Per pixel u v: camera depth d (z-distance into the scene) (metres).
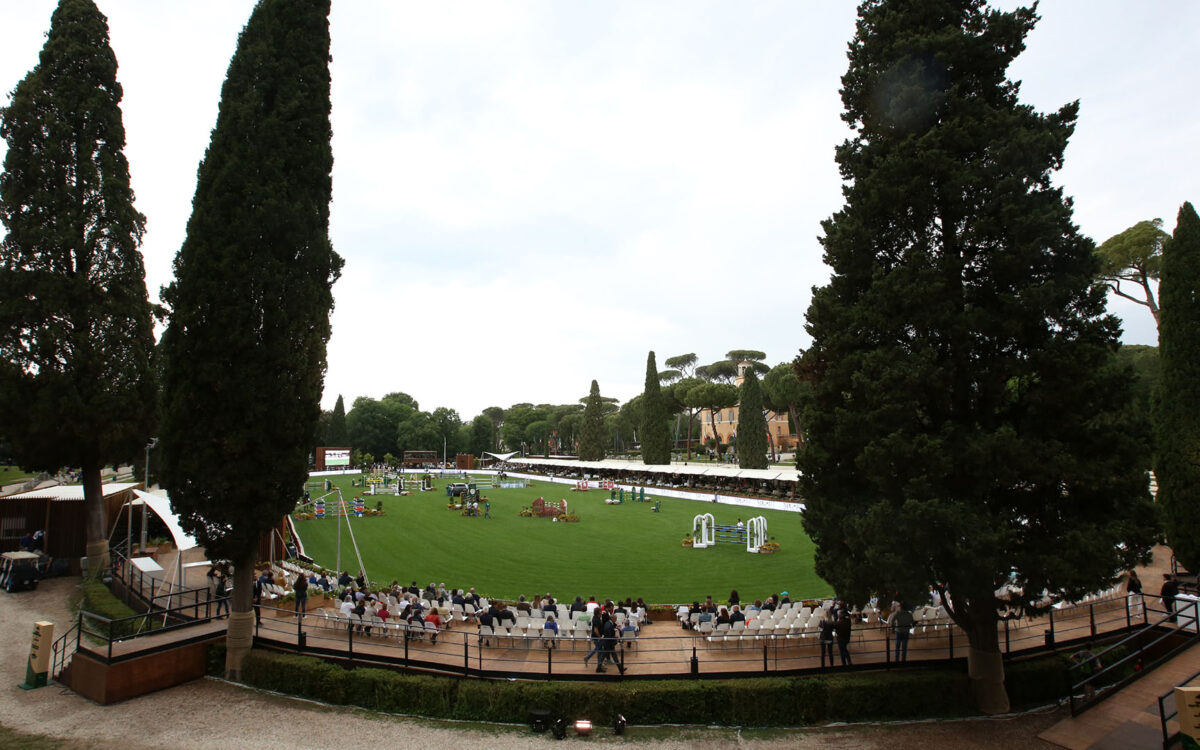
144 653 15.88
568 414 153.62
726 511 55.16
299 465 17.20
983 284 14.60
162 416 17.00
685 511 55.50
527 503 62.53
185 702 15.16
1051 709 14.69
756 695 14.38
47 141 26.23
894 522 13.30
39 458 26.19
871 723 14.24
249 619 17.16
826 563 15.18
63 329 25.52
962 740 13.14
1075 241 13.70
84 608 21.42
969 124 14.28
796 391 65.69
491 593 26.64
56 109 26.55
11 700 15.09
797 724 14.29
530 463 115.62
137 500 30.94
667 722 14.33
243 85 17.80
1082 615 19.84
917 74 15.03
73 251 26.20
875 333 15.13
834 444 15.39
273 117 17.47
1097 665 16.12
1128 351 47.66
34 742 12.66
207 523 16.72
